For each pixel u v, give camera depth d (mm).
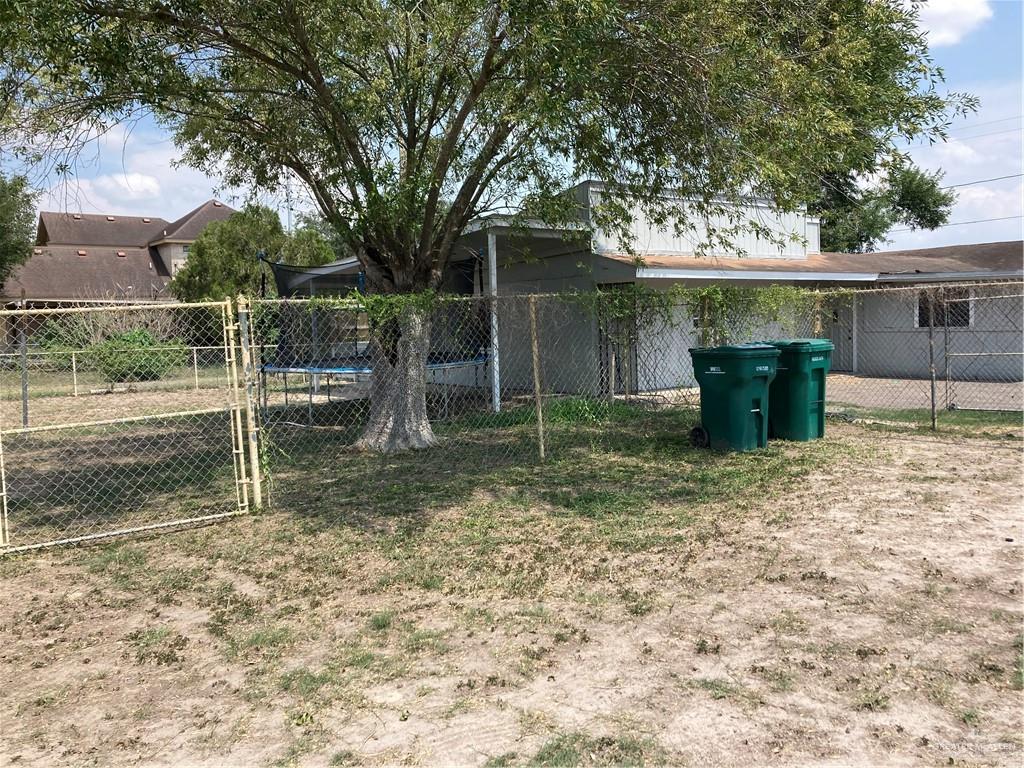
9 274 28203
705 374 9133
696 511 6527
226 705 3602
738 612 4406
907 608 4355
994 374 16812
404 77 8898
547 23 6492
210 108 9766
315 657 4066
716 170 8047
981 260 18891
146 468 9766
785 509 6465
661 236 15484
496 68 8117
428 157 10312
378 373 10016
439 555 5652
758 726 3223
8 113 8266
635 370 14102
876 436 9750
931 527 5801
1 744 3322
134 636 4457
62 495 8383
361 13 8078
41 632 4574
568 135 8969
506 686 3656
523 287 16812
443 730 3287
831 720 3250
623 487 7484
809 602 4504
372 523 6574
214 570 5586
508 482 7906
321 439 11359
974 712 3266
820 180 9586
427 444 10008
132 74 7871
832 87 7766
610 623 4332
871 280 17234
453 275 16516
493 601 4727
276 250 26922
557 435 10586
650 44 7379
